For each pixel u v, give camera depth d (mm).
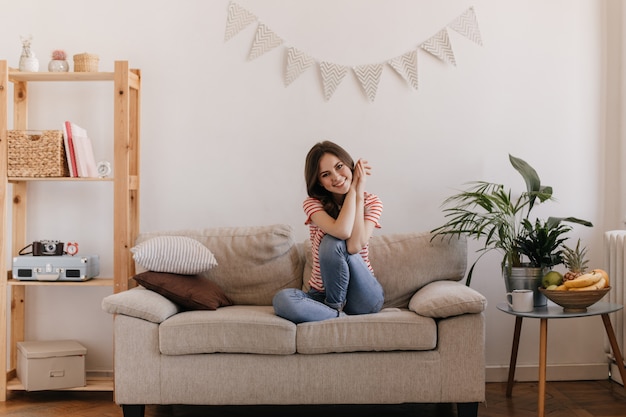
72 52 3768
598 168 3801
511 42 3773
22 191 3723
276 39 3758
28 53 3551
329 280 3041
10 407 3371
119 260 3463
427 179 3771
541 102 3783
